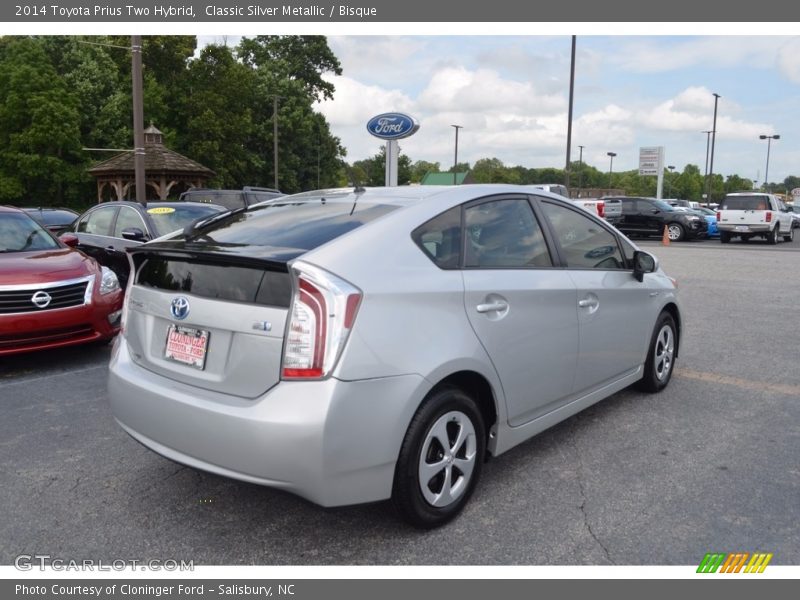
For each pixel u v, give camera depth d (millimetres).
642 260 4746
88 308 6152
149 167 27938
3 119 40312
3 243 6742
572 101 26953
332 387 2689
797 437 4438
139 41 18359
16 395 5332
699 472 3879
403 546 3096
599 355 4324
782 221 25078
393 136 18781
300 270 2748
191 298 3062
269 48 61688
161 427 3045
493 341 3354
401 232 3162
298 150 58844
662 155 50344
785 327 8148
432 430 3070
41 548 3094
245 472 2764
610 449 4219
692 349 6957
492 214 3678
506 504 3482
